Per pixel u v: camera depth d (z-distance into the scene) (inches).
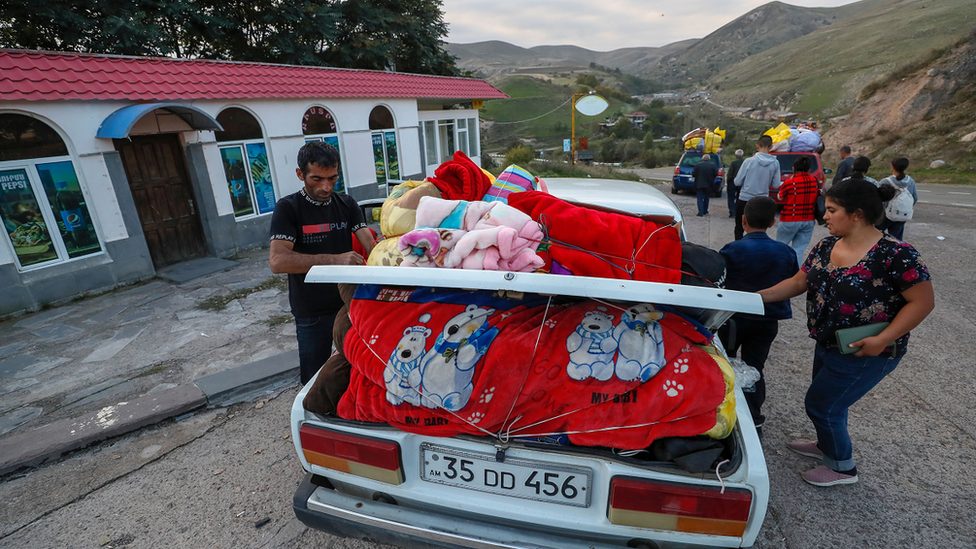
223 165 326.0
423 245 68.1
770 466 108.8
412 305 72.2
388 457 69.2
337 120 404.8
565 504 66.3
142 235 283.7
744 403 71.6
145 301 249.4
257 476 113.7
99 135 257.6
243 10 631.8
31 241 242.2
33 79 237.0
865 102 1279.5
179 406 138.4
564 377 65.4
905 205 240.5
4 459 117.3
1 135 228.4
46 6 453.1
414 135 506.9
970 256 269.0
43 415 146.9
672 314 71.7
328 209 107.9
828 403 94.1
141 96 271.6
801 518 93.7
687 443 62.3
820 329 91.4
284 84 359.9
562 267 73.9
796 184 208.8
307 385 80.7
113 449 125.9
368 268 65.6
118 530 98.7
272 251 102.1
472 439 67.4
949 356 154.9
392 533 70.0
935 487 100.5
